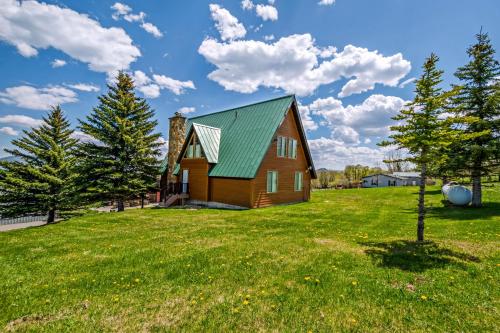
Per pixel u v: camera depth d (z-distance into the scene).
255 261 6.30
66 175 21.14
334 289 4.72
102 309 4.14
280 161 21.30
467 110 15.49
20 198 19.52
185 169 22.36
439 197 24.03
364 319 3.76
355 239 8.58
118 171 20.67
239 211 16.58
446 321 3.69
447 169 16.08
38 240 8.90
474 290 4.62
